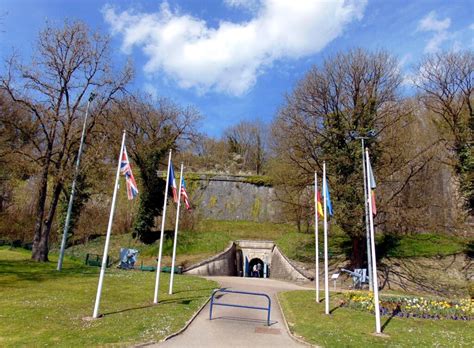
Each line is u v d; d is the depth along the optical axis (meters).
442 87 35.91
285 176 35.84
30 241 44.72
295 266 34.28
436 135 36.09
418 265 32.09
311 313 15.84
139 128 43.34
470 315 16.09
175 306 15.63
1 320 12.05
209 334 11.84
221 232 49.69
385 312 16.08
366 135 30.33
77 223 44.88
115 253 39.84
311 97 32.94
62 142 28.33
